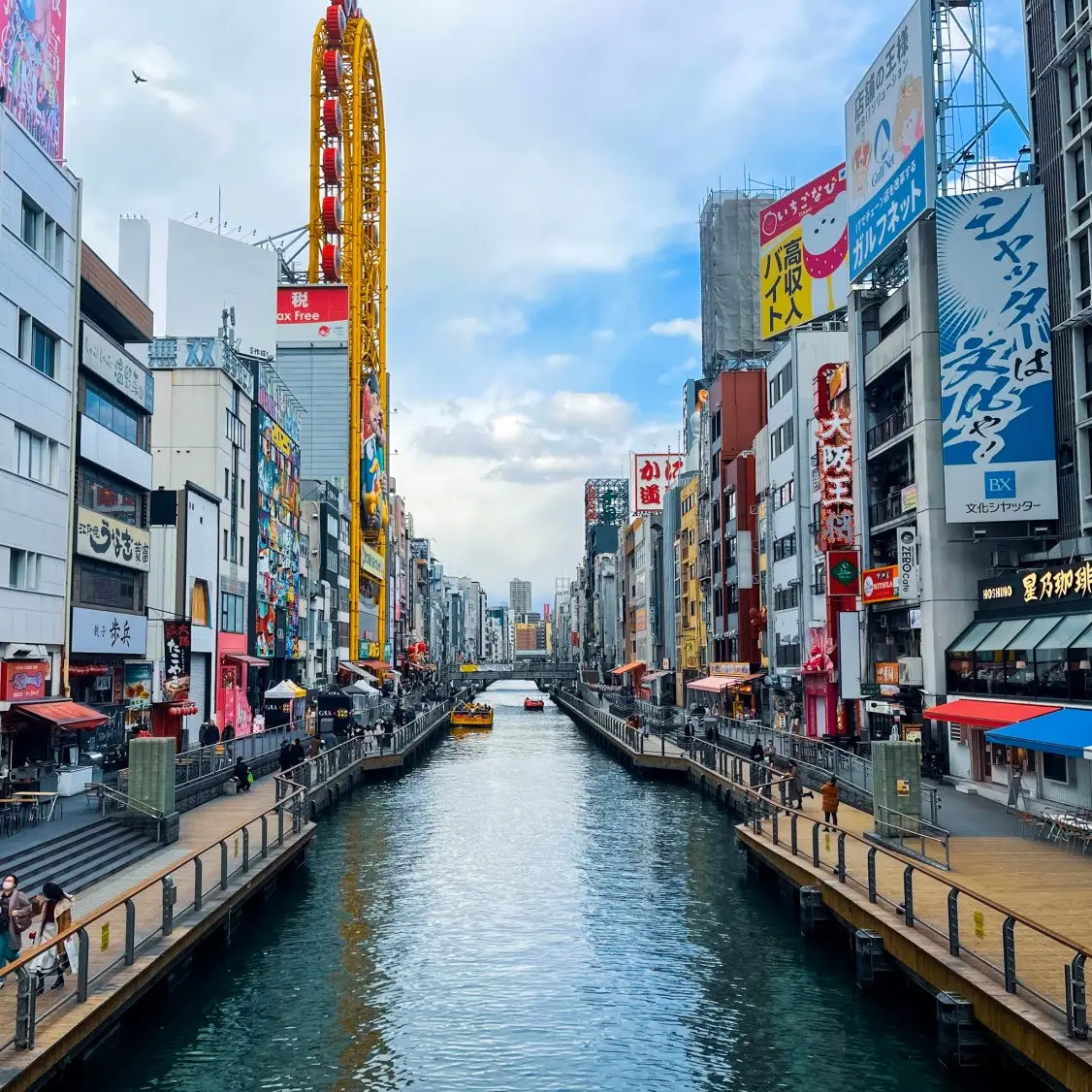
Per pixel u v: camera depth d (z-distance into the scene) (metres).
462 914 28.27
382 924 27.14
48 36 40.62
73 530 41.66
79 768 34.72
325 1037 19.31
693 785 55.28
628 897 30.16
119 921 21.33
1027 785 34.88
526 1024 19.95
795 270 69.25
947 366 39.94
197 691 57.91
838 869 24.62
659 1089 17.03
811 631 60.81
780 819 35.12
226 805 37.50
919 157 43.28
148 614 55.00
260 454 71.50
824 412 53.09
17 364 36.97
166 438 61.84
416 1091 17.00
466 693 167.25
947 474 39.75
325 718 63.88
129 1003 17.77
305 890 31.05
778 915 27.86
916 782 29.20
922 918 20.47
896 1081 16.95
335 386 118.56
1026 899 21.89
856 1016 19.94
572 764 68.94
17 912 17.19
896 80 45.69
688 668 99.75
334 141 124.44
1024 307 39.44
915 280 43.69
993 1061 16.69
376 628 134.75
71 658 42.62
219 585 62.22
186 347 63.44
